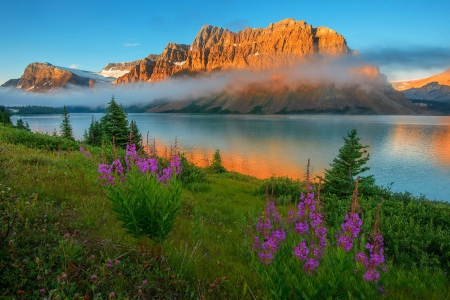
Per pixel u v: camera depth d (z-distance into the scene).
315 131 159.38
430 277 5.95
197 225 6.77
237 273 5.18
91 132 45.97
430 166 70.50
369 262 3.83
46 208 5.98
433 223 10.05
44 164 11.51
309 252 4.09
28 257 3.84
